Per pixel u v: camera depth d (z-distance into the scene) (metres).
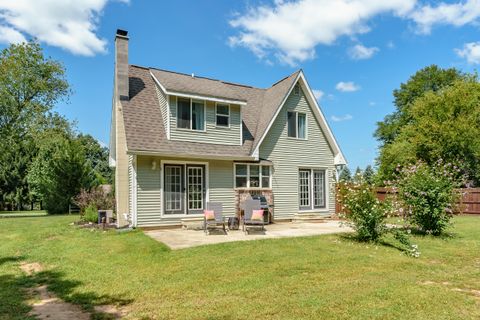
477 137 27.70
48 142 32.56
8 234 13.92
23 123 32.28
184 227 13.79
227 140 15.80
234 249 9.24
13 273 7.86
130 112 14.34
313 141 18.48
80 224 15.79
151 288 6.29
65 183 25.84
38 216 23.30
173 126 14.38
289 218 17.17
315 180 18.52
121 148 14.59
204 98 14.83
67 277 7.27
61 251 9.85
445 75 38.66
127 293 6.08
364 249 9.43
